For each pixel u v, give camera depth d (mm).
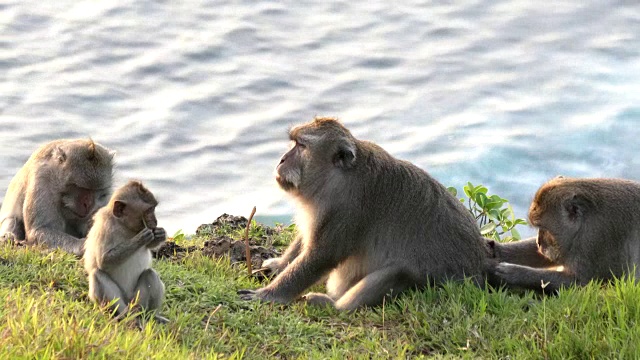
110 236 9891
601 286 11812
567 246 12000
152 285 10141
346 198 11898
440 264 12000
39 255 11617
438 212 12172
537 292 12094
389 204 12031
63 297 10391
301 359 9812
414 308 11164
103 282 9945
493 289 11445
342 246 11945
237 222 15359
